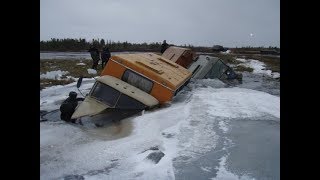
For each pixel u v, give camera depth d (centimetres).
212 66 1928
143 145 785
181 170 672
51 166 664
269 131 920
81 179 622
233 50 6381
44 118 984
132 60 1241
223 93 1494
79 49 5891
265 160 725
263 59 4247
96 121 949
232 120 1024
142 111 1049
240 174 661
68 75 2092
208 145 809
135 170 662
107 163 689
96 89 1048
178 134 875
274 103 1298
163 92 1173
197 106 1188
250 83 2117
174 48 2072
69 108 958
